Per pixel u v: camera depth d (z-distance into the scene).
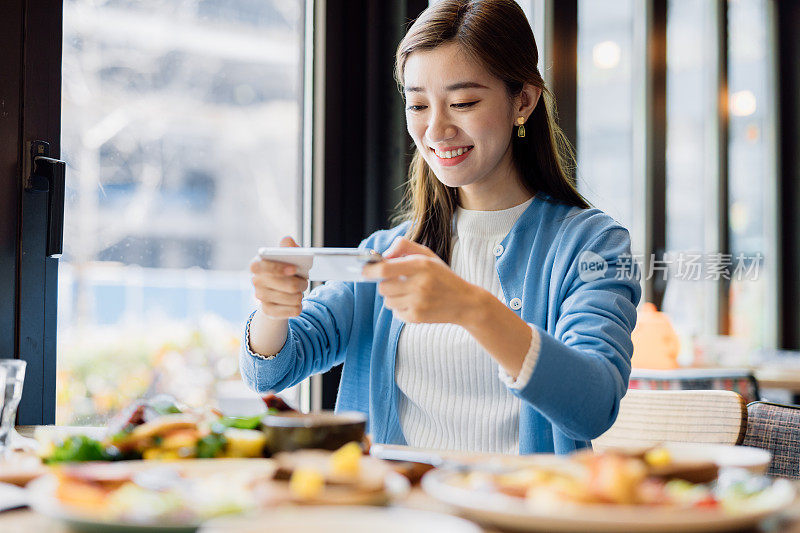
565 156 1.76
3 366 1.05
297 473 0.78
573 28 3.13
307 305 1.65
